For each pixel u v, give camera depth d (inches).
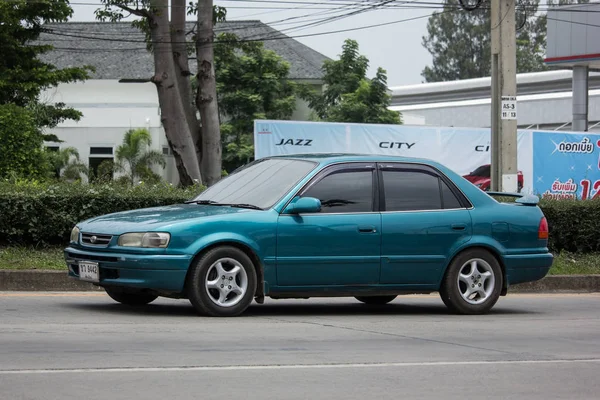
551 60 1668.3
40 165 1019.3
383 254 463.2
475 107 2252.7
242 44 1770.4
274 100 1959.9
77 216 647.1
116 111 2036.2
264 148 956.0
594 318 489.4
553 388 299.1
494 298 491.2
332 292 458.0
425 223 473.4
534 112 2159.2
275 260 442.6
